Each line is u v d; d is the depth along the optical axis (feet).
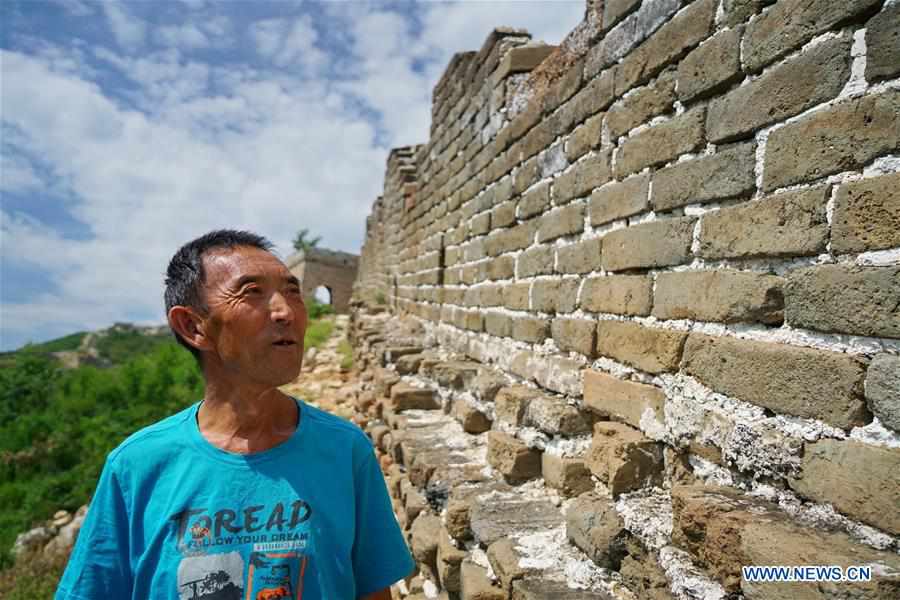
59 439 47.42
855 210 6.61
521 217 16.46
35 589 27.58
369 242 63.00
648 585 7.83
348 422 6.31
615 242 11.41
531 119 15.81
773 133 7.80
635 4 11.09
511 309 16.72
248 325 5.55
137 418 49.55
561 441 11.91
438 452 14.85
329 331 59.31
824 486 6.73
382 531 6.17
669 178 9.85
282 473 5.50
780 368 7.39
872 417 6.40
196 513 5.25
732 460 8.15
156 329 160.04
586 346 12.18
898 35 6.29
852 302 6.55
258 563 5.19
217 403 5.76
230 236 6.08
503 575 9.14
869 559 5.69
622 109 11.43
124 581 5.40
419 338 27.20
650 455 9.70
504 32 18.74
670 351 9.47
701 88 9.22
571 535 9.47
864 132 6.57
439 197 26.02
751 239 8.05
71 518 36.68
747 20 8.43
